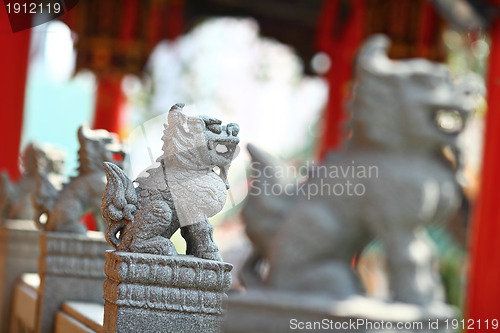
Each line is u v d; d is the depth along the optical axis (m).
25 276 7.01
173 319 3.37
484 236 9.23
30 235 7.20
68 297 5.12
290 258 9.12
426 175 9.05
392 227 9.01
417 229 9.12
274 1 17.22
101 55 13.45
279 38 17.80
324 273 9.05
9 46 9.32
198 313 3.40
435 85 9.12
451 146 9.16
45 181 5.28
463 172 9.30
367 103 9.21
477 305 9.17
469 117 9.23
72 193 5.19
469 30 10.80
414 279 8.97
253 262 9.53
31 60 9.49
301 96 20.53
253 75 21.02
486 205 9.30
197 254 3.48
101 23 13.52
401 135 9.13
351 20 13.98
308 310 8.58
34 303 5.51
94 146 5.20
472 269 9.34
